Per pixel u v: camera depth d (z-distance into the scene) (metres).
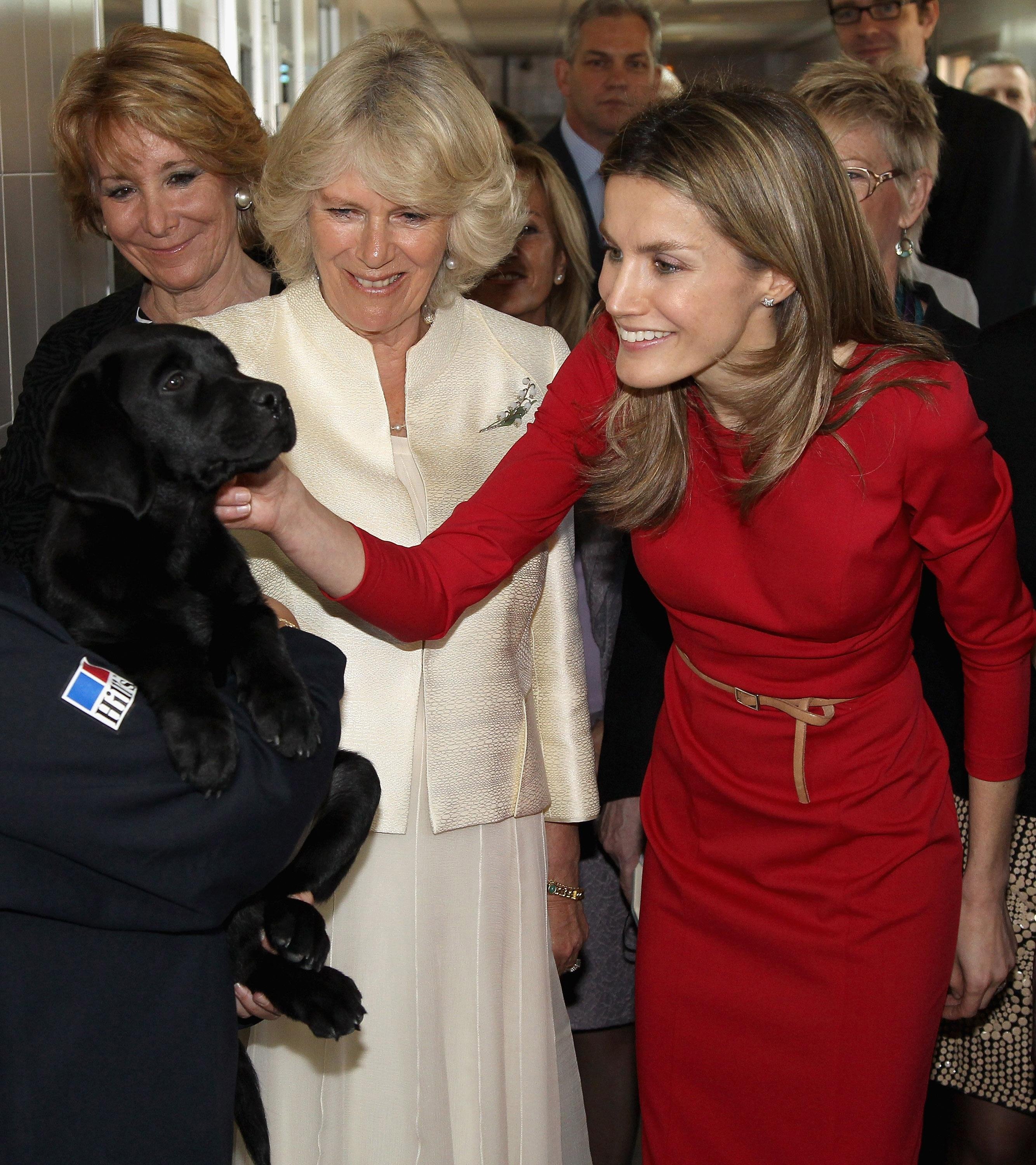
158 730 1.33
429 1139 1.96
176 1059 1.34
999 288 4.77
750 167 1.62
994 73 6.17
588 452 1.98
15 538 2.17
